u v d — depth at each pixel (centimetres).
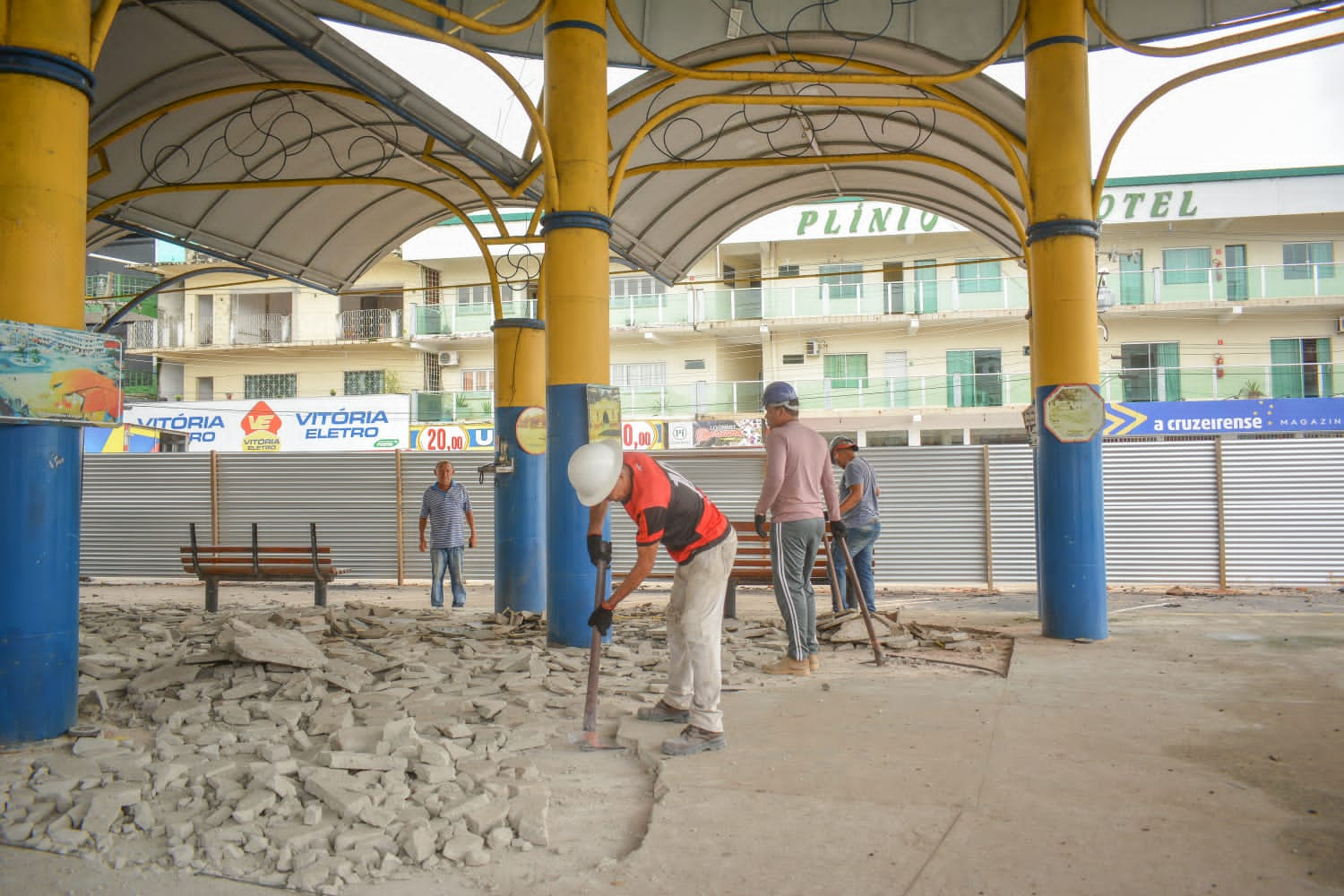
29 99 495
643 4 1112
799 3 1082
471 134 1010
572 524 861
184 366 4109
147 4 922
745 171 1360
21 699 496
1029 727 546
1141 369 3381
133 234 1474
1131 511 1514
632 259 1473
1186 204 3328
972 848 366
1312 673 698
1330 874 338
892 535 1575
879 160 1126
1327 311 3356
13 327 486
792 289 3656
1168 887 330
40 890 338
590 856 373
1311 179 3269
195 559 1206
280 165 1283
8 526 496
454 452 1708
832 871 348
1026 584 1551
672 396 3678
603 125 888
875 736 529
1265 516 1477
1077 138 909
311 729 516
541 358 1148
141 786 427
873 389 3581
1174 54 948
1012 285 3541
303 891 338
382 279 4016
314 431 3669
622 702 618
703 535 510
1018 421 3528
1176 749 496
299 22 812
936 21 1062
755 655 803
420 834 366
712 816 403
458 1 1045
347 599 1462
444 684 660
